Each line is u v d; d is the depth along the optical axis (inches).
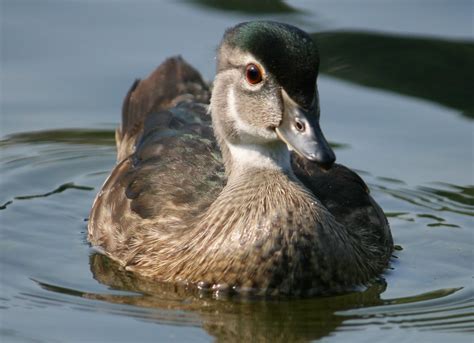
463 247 599.8
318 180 588.7
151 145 619.2
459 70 783.1
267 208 533.3
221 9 864.9
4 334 496.1
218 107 554.3
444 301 533.6
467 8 863.7
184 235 552.1
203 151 600.4
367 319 514.3
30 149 725.9
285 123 518.3
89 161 721.6
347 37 821.9
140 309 521.0
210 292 538.0
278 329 504.7
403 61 796.6
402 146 708.7
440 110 745.0
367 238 571.5
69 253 592.4
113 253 583.5
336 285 538.0
